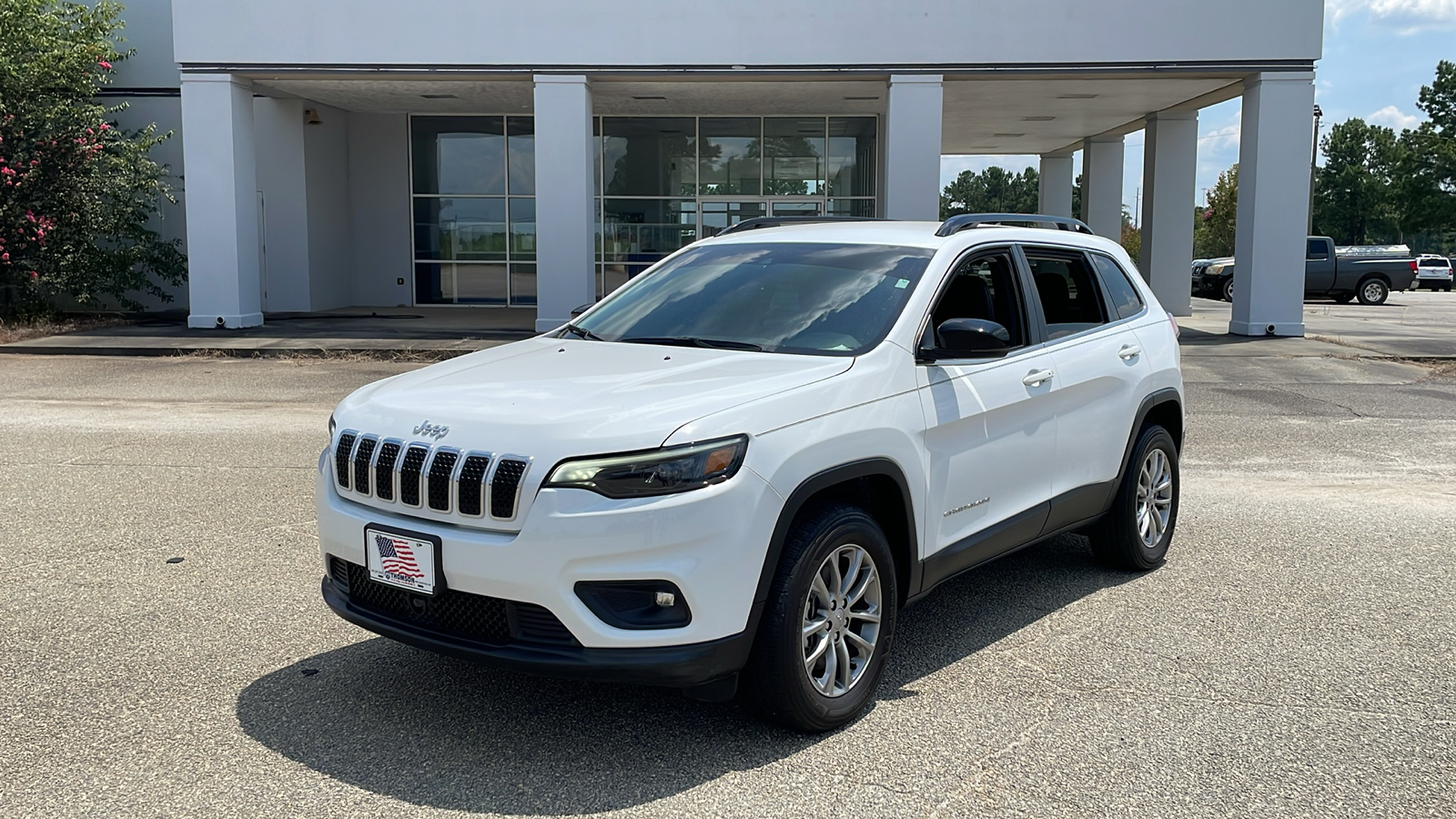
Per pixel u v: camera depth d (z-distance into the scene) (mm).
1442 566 6055
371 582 3842
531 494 3424
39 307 19719
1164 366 5977
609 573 3396
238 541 6281
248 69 18281
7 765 3602
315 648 4680
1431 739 3887
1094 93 20969
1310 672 4512
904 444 4133
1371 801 3443
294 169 23016
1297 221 18312
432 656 4613
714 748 3787
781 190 24594
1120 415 5559
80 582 5508
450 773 3592
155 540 6285
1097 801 3434
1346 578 5836
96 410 11023
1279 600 5469
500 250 25484
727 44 18344
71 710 4039
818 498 3990
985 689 4336
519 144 25219
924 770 3637
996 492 4738
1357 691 4320
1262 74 18062
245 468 8273
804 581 3719
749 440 3588
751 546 3549
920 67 18297
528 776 3572
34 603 5191
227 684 4289
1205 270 34156
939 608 5359
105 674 4371
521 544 3410
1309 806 3404
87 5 22141
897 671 4531
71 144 18641
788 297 4691
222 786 3482
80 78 19484
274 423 10328
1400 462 8977
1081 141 30172
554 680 4387
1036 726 3986
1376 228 101125
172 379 13297
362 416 3932
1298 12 17797
